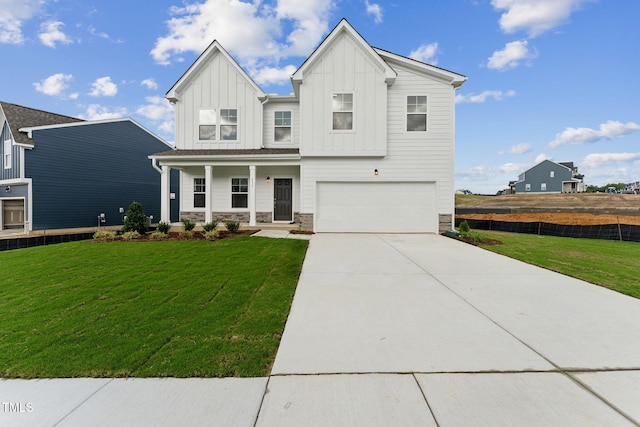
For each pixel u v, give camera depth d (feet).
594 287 15.75
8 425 6.17
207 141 41.16
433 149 36.14
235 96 41.06
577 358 8.78
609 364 8.48
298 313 12.17
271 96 40.75
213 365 8.37
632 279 17.29
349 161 36.45
